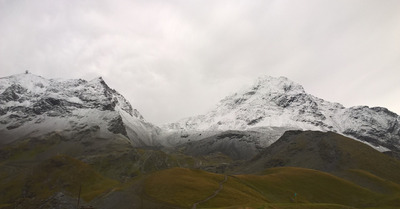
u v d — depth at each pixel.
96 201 132.38
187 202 116.94
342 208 108.94
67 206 130.88
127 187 140.25
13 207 143.88
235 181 154.50
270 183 166.75
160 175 147.62
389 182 194.00
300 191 163.50
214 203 116.38
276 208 102.56
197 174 154.75
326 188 170.00
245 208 99.56
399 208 137.12
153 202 119.31
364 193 166.00
